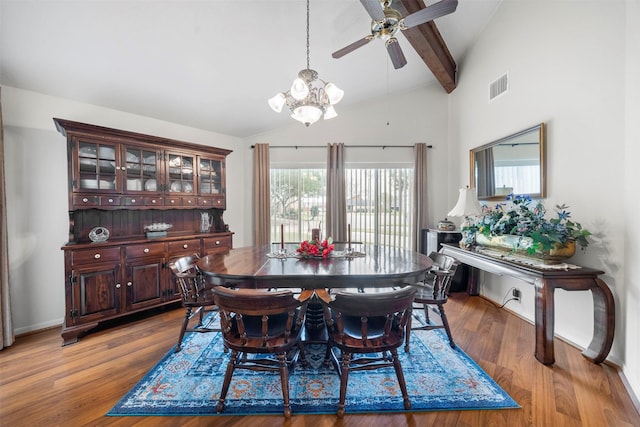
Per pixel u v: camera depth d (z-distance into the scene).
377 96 4.27
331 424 1.42
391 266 1.94
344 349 1.49
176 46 2.41
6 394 1.63
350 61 3.26
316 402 1.57
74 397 1.61
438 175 4.33
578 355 2.04
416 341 2.28
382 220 4.37
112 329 2.52
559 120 2.31
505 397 1.59
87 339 2.33
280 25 2.45
